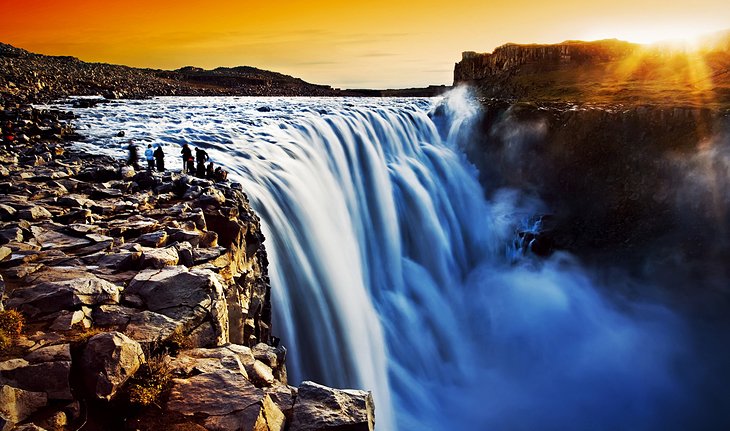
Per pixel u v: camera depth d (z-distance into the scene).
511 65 84.94
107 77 150.12
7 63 123.81
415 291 38.38
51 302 9.66
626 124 48.72
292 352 22.14
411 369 31.77
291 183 28.88
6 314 8.95
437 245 43.69
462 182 53.81
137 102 88.56
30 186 18.72
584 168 49.66
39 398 7.55
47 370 7.84
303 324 23.62
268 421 7.99
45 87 96.12
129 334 9.17
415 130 55.78
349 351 25.97
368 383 26.11
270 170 29.55
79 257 12.15
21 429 7.05
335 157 40.34
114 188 19.38
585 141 50.28
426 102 97.31
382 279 37.06
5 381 7.62
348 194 38.34
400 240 41.69
